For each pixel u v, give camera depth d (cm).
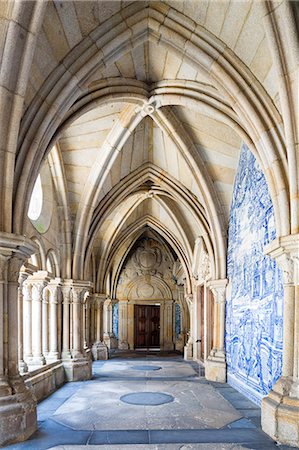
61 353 867
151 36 528
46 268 779
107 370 1059
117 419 540
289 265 467
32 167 496
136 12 496
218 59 511
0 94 416
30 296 739
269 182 521
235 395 703
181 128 786
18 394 454
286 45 423
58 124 524
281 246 462
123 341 1827
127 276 1856
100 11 473
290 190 474
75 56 493
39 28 404
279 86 446
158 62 606
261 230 630
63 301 878
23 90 428
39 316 750
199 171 841
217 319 894
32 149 490
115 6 478
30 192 495
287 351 470
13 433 438
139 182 1007
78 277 888
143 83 648
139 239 1866
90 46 495
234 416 554
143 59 600
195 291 1311
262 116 516
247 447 421
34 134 493
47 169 792
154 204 1345
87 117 714
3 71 407
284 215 489
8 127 437
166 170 988
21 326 639
